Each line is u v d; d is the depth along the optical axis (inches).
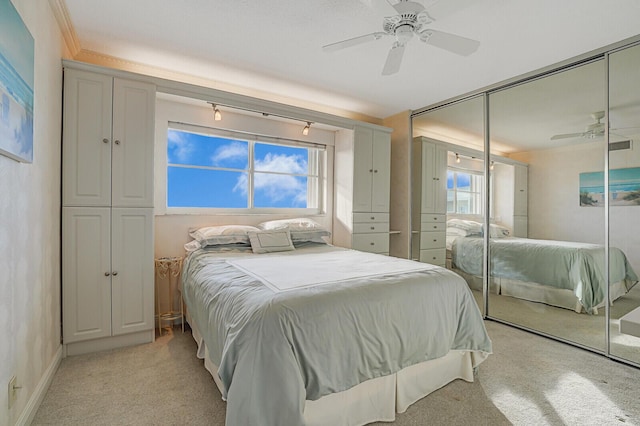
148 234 97.0
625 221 88.2
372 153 151.5
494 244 123.6
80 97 87.6
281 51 98.5
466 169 133.4
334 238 156.3
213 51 98.7
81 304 87.4
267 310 51.7
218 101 114.3
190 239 120.4
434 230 147.4
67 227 85.7
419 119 154.9
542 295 107.9
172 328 110.0
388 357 60.4
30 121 57.4
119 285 92.7
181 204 123.2
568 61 100.0
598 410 64.7
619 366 84.1
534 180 110.4
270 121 138.2
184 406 64.9
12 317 52.4
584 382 75.7
